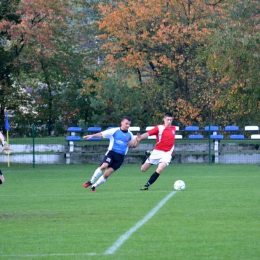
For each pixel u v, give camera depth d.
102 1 116.50
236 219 26.42
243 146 74.69
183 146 75.56
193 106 95.06
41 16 95.62
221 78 90.62
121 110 87.31
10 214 28.84
